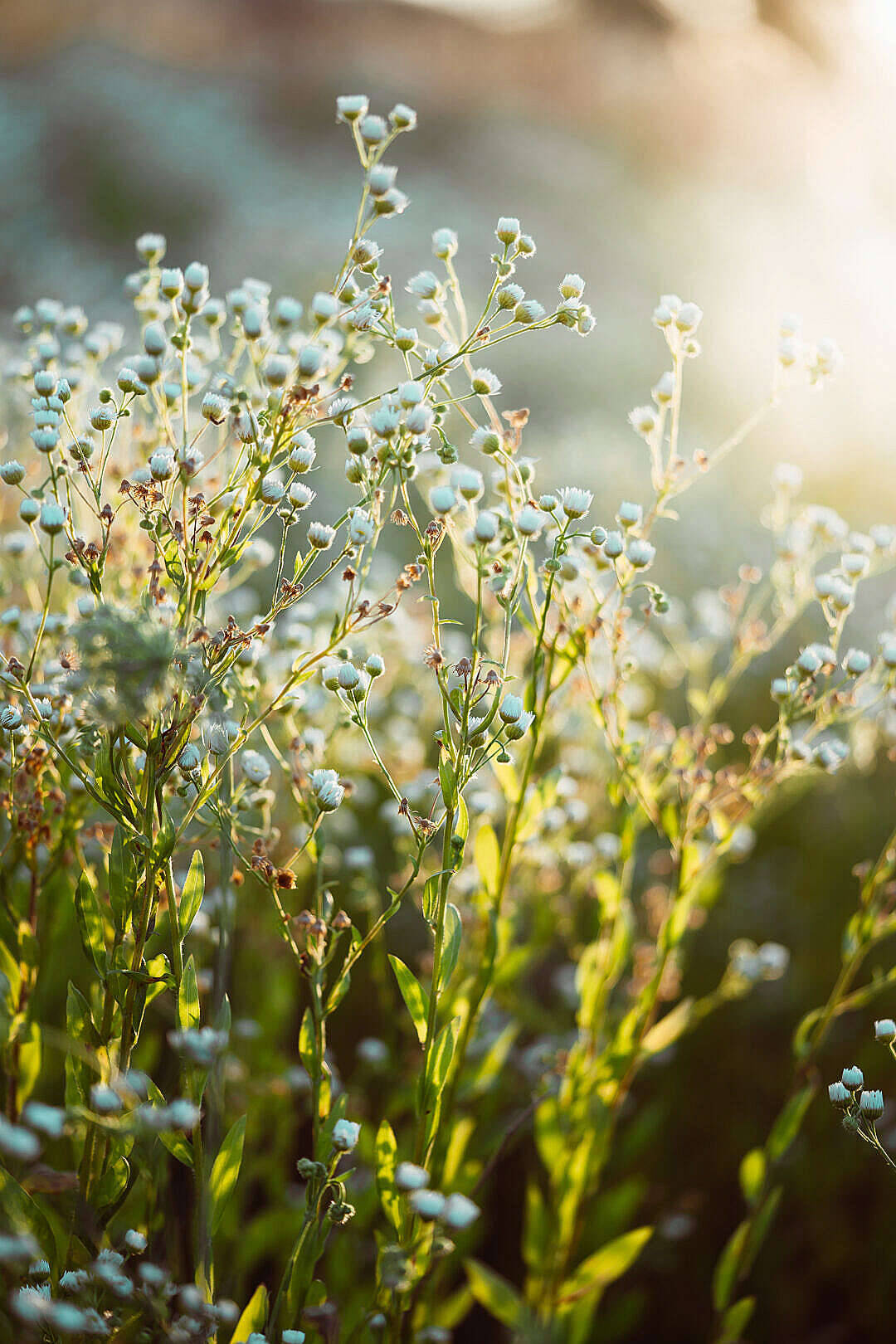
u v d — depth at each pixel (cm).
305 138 427
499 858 76
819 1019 81
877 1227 90
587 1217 85
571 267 343
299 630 81
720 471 178
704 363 244
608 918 80
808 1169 92
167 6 511
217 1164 71
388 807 88
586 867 86
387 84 467
